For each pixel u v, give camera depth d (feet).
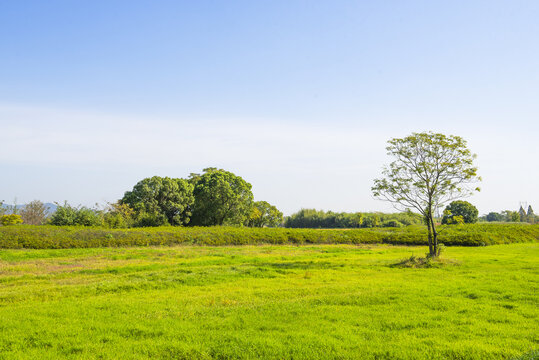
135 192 167.22
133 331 30.25
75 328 30.81
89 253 84.99
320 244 125.29
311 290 46.88
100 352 25.52
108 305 38.63
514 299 40.27
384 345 26.58
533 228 150.10
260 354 25.17
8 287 48.85
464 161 73.72
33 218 165.78
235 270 63.26
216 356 25.08
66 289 46.65
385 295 42.50
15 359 24.14
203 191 183.21
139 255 82.94
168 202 170.81
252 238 120.98
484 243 120.57
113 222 132.87
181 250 95.71
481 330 29.89
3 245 87.35
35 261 72.43
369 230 141.18
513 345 26.32
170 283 51.52
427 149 75.36
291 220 297.33
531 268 63.82
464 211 206.28
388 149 78.95
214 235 118.21
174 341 27.53
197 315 35.22
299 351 25.40
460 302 38.88
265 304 39.27
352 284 50.72
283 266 69.00
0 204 167.22
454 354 24.79
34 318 33.45
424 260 70.90
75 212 126.62
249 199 197.67
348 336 28.53
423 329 30.42
